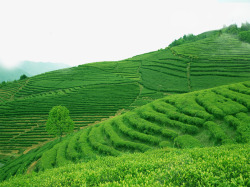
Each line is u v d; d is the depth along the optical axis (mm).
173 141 32156
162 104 45125
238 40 144000
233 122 29922
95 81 125062
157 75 119125
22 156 56406
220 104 36750
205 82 91562
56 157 36719
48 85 129250
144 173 13242
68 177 14867
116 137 37688
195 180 10656
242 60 106500
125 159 19797
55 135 60906
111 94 99438
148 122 39312
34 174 21766
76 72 150625
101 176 14047
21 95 121500
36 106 91250
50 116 59219
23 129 75688
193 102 41000
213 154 14789
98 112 81188
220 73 96500
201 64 111688
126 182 11250
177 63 124938
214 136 29141
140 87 109500
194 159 14297
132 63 158625
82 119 77000
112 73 139750
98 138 39906
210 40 156625
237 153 13852
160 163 14586
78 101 93000
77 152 37625
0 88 141250
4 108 90688
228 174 10625
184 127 33750
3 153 62562
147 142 34281
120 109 83125
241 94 40000
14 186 16781
